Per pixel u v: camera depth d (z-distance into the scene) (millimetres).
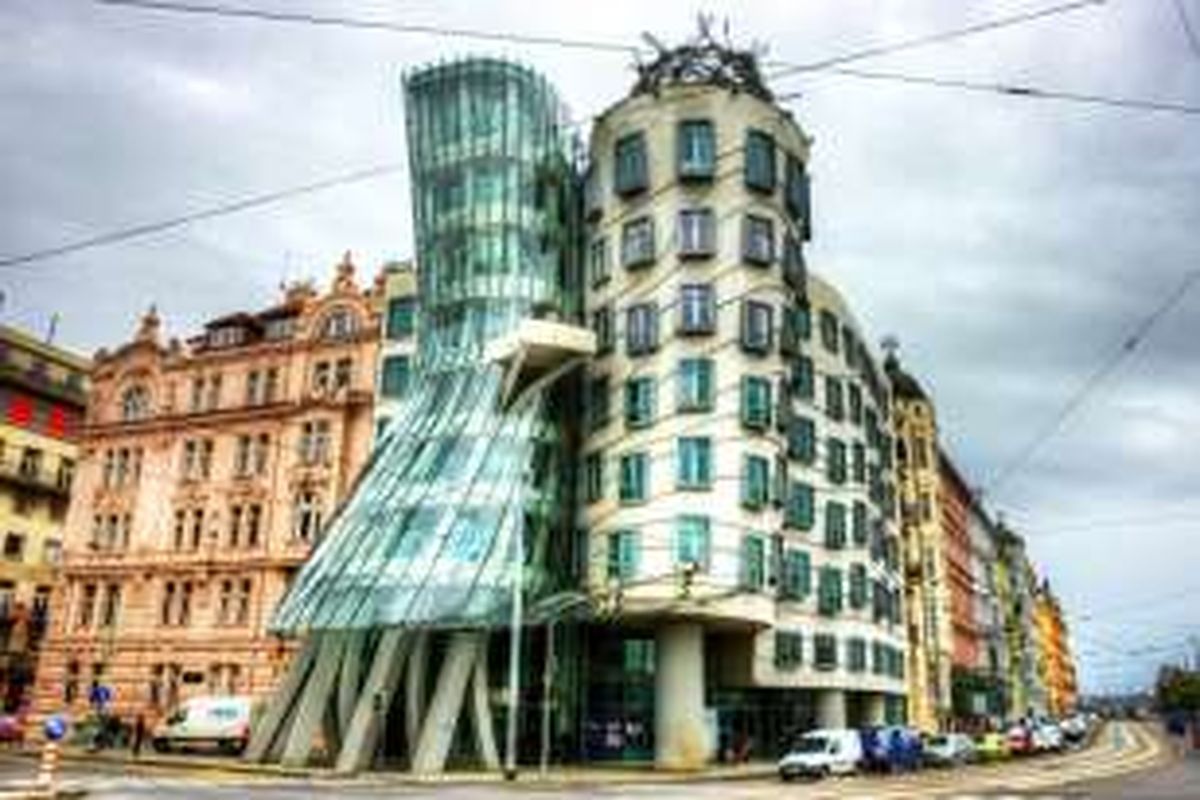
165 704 62062
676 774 44531
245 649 60656
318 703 46906
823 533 62125
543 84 58625
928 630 88938
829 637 60375
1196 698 146375
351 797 28250
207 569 63031
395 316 62094
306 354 64750
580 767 47719
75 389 81125
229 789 30031
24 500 76312
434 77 58469
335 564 48375
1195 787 36562
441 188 57250
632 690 54094
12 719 58406
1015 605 147375
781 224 54938
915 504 92250
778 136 55812
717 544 49250
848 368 68750
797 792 32688
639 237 54281
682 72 57062
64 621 66688
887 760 47562
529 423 51594
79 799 25156
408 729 46438
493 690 51750
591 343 52062
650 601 48281
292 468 62375
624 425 52344
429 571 46375
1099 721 180750
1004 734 69438
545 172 57344
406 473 50500
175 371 68875
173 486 66062
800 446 61094
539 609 45844
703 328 51750
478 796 29453
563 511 52656
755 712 57594
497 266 55219
